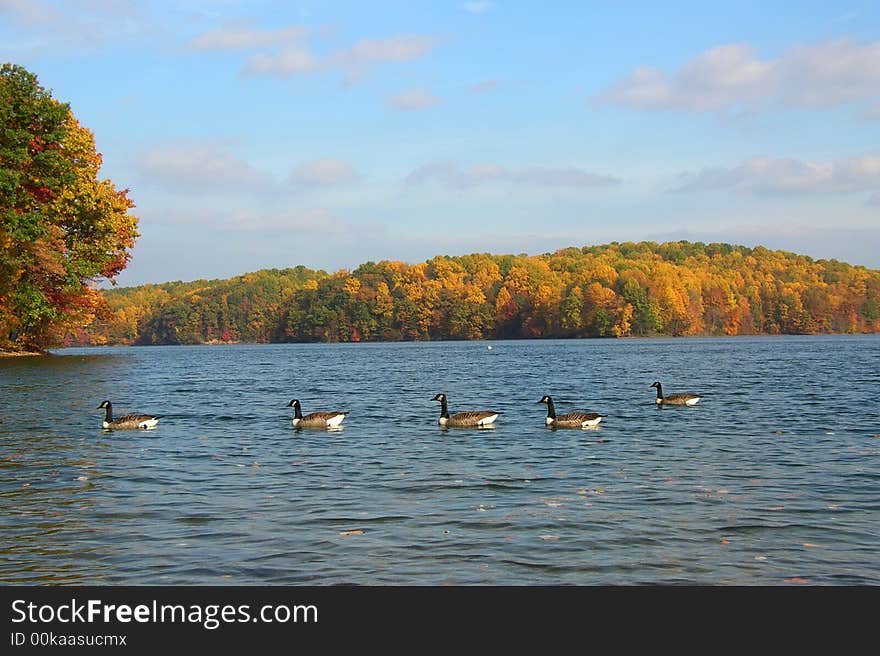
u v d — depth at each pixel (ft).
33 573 41.52
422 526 49.08
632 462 70.38
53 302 228.02
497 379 184.55
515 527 48.67
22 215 187.01
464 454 75.46
